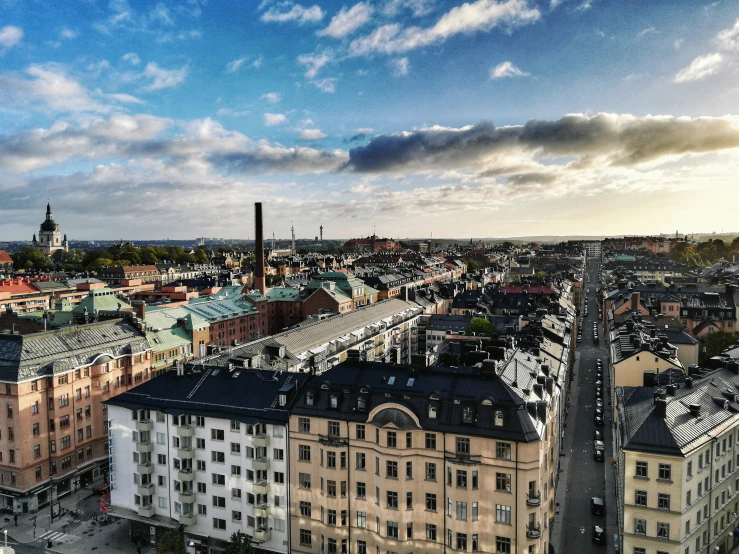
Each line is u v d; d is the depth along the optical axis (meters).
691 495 73.75
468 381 78.19
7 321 152.50
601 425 134.50
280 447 82.75
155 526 91.25
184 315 186.50
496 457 71.81
